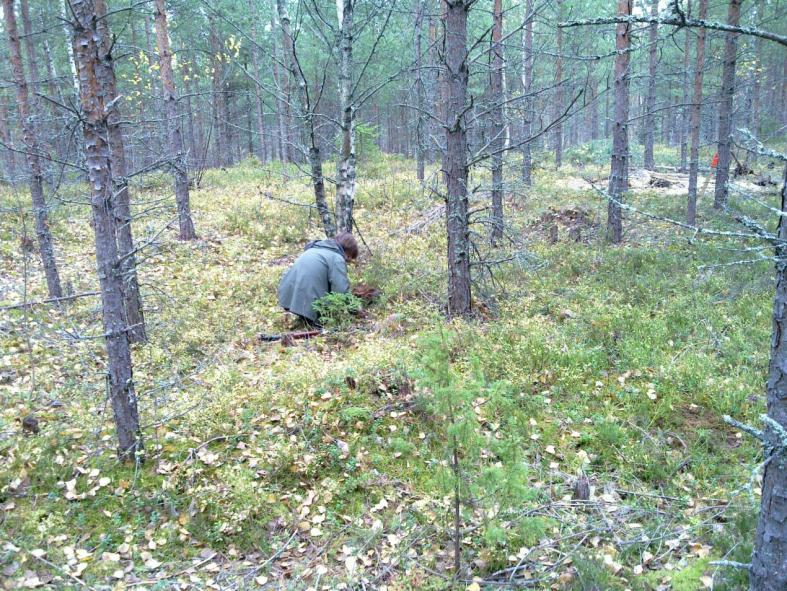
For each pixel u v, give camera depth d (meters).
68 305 8.55
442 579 3.75
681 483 4.51
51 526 4.04
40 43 20.38
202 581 3.77
